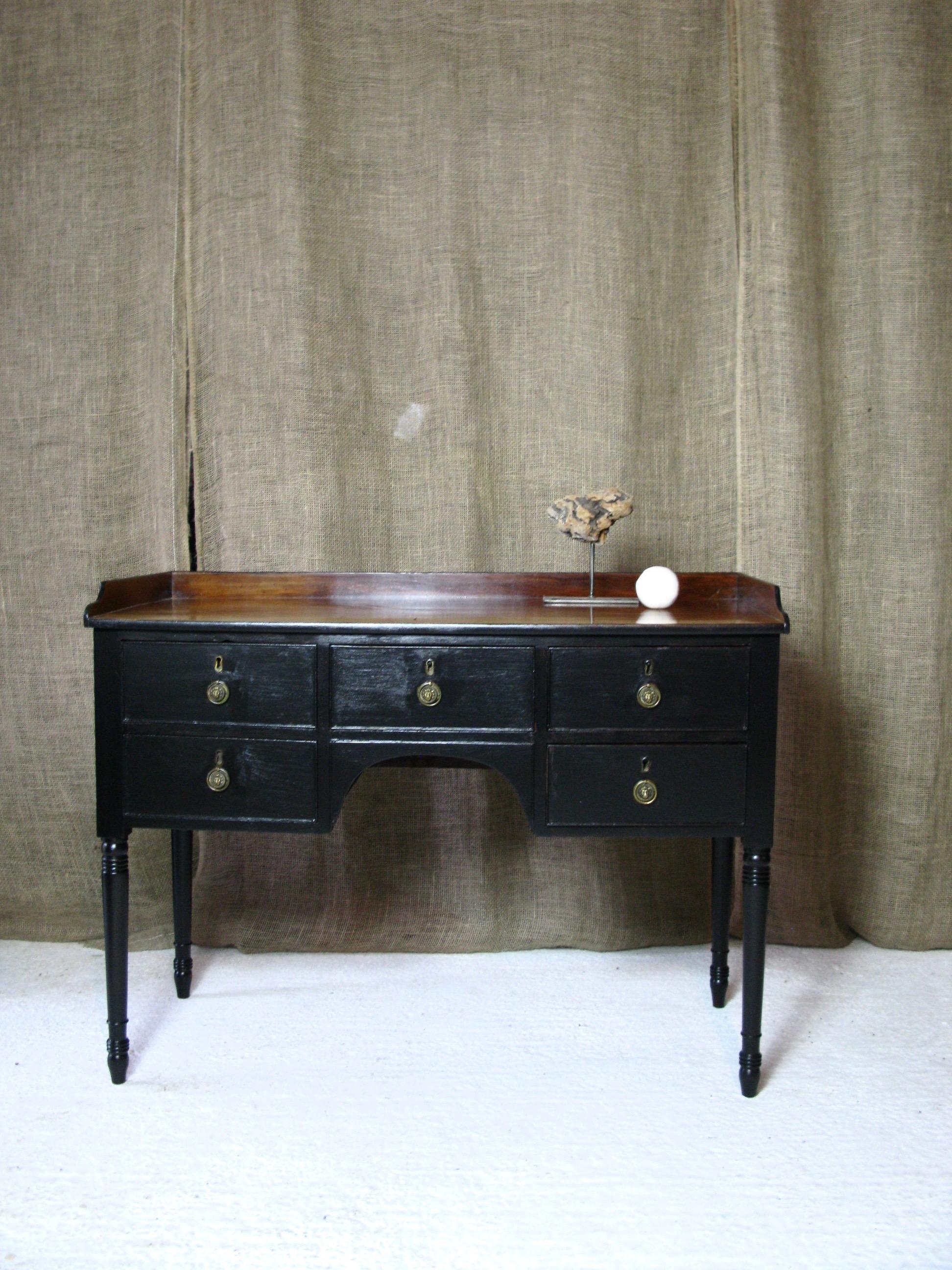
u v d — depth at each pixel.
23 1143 1.68
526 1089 1.85
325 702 1.82
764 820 1.83
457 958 2.44
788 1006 2.17
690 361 2.46
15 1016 2.11
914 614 2.43
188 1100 1.81
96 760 1.86
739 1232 1.48
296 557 2.43
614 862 2.49
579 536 2.13
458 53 2.39
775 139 2.36
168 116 2.38
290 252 2.37
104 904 1.86
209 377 2.41
